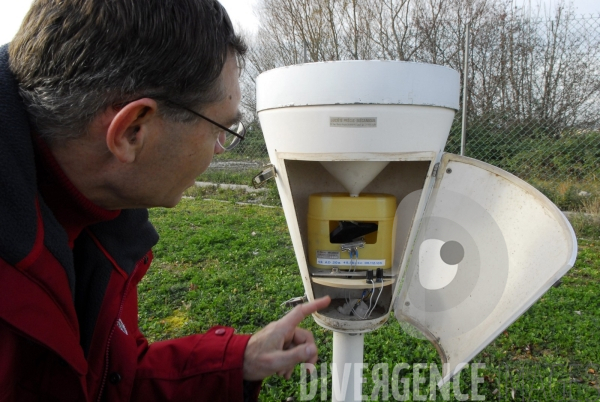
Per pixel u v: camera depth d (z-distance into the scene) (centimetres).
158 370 102
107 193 82
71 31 66
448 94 125
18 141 69
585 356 258
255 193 760
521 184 132
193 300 346
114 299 98
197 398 102
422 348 261
